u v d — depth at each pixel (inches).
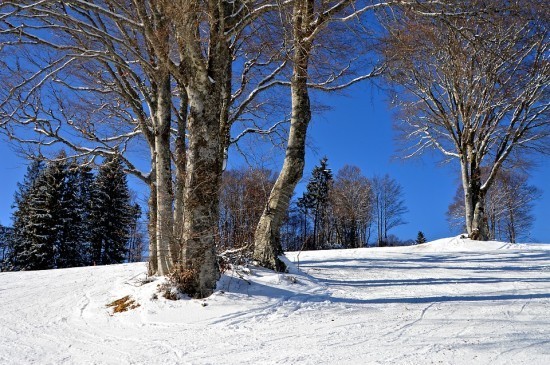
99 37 311.0
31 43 297.1
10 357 190.7
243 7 295.9
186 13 268.1
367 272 394.9
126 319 253.9
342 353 167.5
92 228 1296.8
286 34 308.0
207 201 281.0
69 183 1304.1
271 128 532.1
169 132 338.0
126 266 490.6
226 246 359.3
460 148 757.9
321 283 323.0
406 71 600.1
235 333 211.9
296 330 209.0
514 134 720.3
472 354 156.9
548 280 332.2
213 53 288.7
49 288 381.4
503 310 229.3
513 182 1421.0
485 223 733.9
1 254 1517.0
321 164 1689.2
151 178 360.2
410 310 236.5
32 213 1246.3
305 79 366.3
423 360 153.4
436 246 692.1
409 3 275.3
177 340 206.8
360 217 1722.4
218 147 291.0
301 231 1535.4
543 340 170.6
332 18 309.0
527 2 279.7
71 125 384.8
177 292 272.8
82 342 215.8
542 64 483.5
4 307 312.8
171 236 297.9
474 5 274.1
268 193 436.8
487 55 415.2
